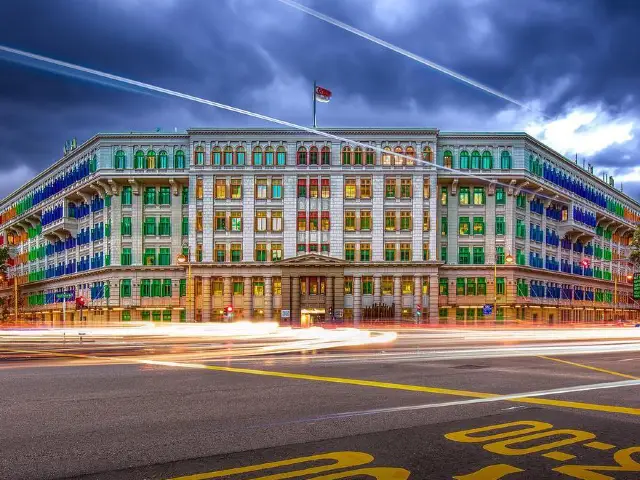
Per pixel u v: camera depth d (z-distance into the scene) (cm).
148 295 6806
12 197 9931
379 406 1031
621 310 9706
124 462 680
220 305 6669
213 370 1566
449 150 6825
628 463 682
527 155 6931
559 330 4153
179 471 644
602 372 1584
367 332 3903
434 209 6681
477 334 3803
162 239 6844
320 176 6731
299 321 6581
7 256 9200
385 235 6694
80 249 7631
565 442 779
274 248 6700
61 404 1044
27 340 3253
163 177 6750
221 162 6738
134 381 1341
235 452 723
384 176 6731
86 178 7094
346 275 6656
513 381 1378
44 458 697
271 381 1347
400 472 640
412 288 6644
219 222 6719
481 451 730
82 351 2292
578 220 8100
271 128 6712
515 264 6800
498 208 6862
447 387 1269
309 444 763
